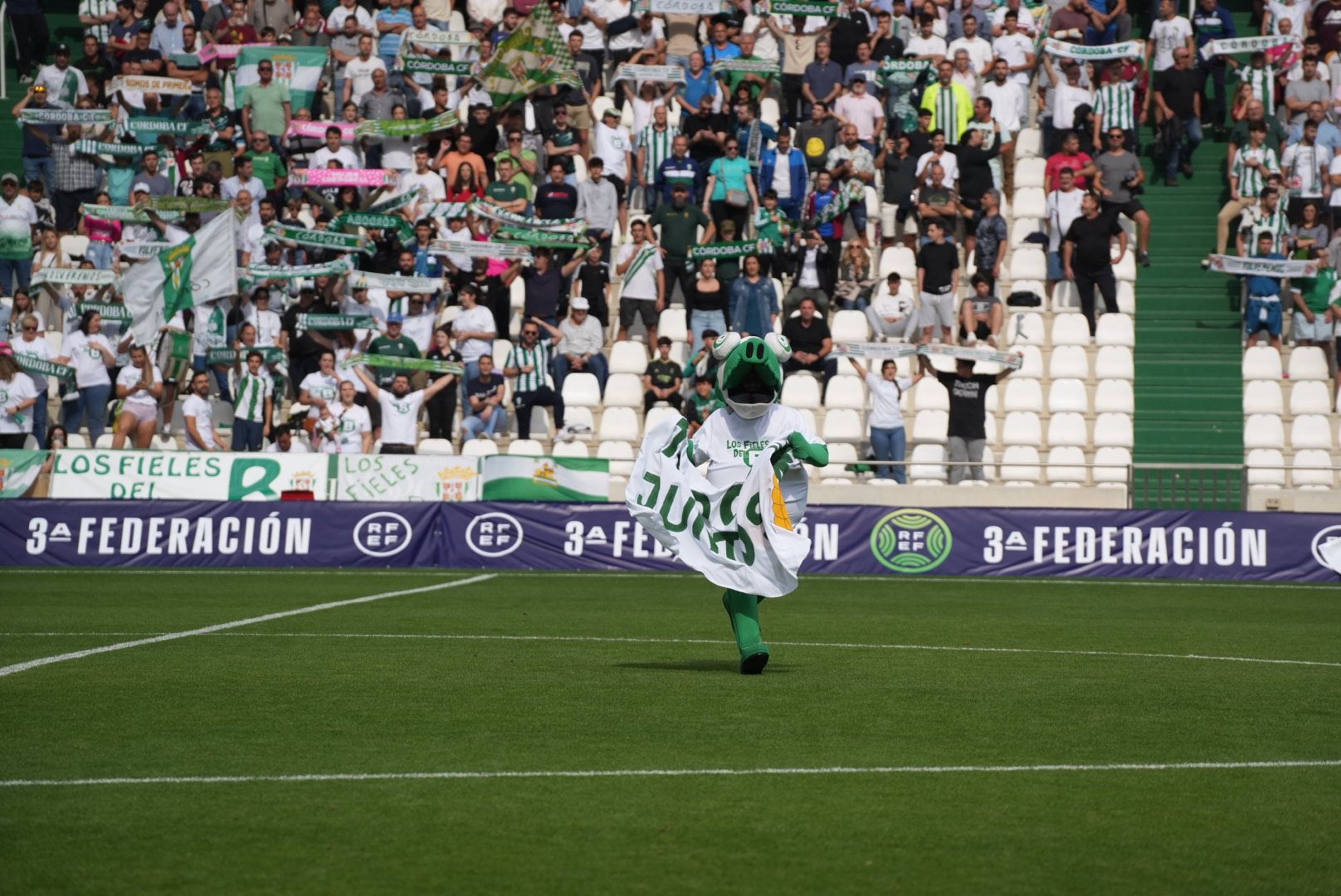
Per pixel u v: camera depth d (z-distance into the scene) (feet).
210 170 210.59
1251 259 201.36
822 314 195.00
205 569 168.76
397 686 80.53
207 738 64.90
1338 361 199.93
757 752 62.28
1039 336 206.28
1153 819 51.80
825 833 49.34
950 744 64.80
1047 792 55.72
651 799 53.78
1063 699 78.13
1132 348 205.98
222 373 196.34
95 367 191.01
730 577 83.15
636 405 199.82
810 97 218.79
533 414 199.93
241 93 217.56
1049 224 210.38
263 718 70.23
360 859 45.85
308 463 175.94
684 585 152.05
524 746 63.36
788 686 81.51
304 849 46.93
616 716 70.90
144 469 175.73
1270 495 181.78
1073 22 228.22
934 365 200.64
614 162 216.33
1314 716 73.67
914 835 49.34
